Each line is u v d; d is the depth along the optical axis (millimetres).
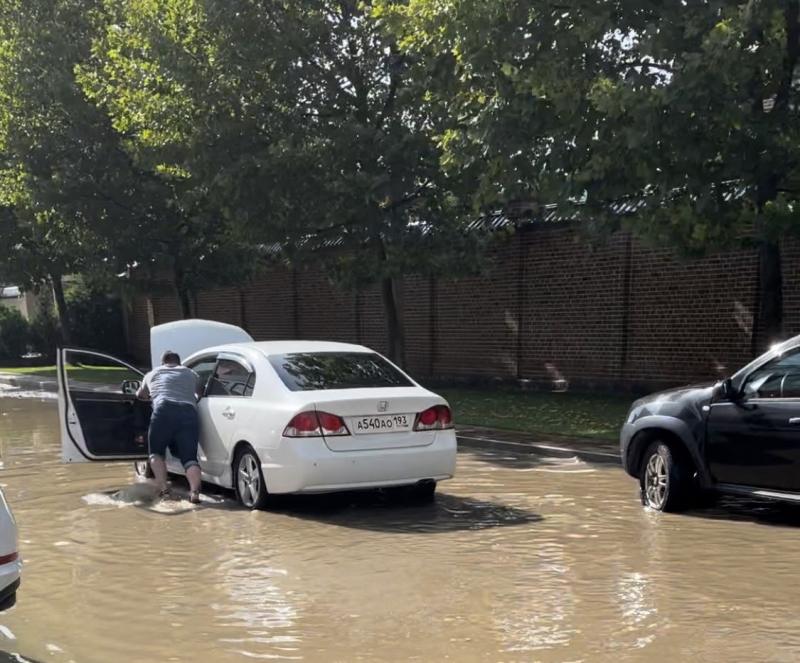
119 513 8805
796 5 10320
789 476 7566
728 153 10523
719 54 9828
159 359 11719
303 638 5227
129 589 6258
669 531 7742
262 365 9094
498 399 18469
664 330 17797
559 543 7387
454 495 9531
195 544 7500
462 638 5184
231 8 15656
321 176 15758
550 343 20047
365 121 16406
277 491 8438
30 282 28484
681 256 11383
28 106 22391
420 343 23234
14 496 9789
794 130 10367
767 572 6453
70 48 22078
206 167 16328
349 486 8336
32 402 21547
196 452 9367
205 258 23500
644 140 10219
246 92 16109
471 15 11367
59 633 5402
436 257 16375
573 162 11148
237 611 5734
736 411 7941
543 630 5289
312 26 15797
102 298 35938
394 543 7453
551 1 11094
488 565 6738
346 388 8789
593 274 19062
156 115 16922
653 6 10891
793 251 15562
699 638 5125
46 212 22828
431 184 16516
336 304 26297
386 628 5371
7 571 4750
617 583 6219
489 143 11578
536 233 20219
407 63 15641
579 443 12430
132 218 22625
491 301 21359
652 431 8648
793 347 7734
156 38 16641
